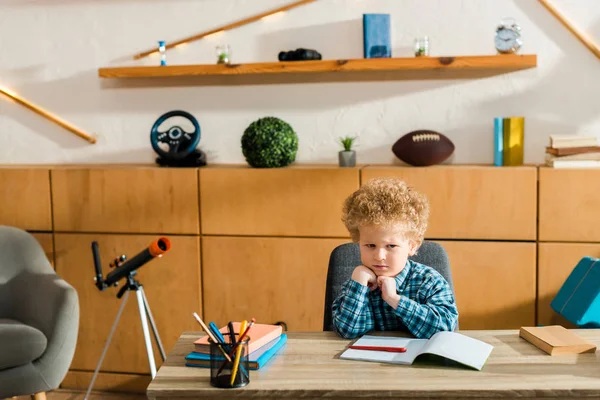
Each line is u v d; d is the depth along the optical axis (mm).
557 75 3119
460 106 3205
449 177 2943
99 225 3254
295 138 3150
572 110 3125
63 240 3287
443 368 1515
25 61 3553
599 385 1397
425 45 3047
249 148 3111
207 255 3168
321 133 3326
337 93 3293
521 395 1384
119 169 3205
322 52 3287
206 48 3383
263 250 3115
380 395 1402
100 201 3238
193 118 3256
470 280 2967
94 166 3369
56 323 2703
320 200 3047
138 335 3291
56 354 2699
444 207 2957
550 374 1465
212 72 3176
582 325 2504
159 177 3174
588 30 3076
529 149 3180
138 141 3494
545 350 1608
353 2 3236
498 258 2939
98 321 3312
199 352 1591
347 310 1747
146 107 3467
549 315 2922
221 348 1443
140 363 3305
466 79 3186
